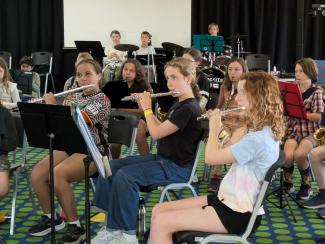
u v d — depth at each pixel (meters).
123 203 2.59
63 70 8.94
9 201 3.68
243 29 8.73
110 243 2.60
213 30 8.33
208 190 3.89
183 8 8.80
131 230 2.61
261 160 2.04
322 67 5.40
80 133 2.32
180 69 2.73
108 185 2.76
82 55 4.65
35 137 2.59
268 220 3.35
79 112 2.24
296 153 3.56
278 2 8.58
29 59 6.73
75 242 2.89
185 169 2.72
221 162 2.06
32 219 3.34
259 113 2.04
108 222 2.64
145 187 2.66
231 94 3.93
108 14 8.80
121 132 3.04
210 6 8.82
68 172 2.86
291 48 8.70
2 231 3.15
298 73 3.70
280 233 3.13
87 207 2.43
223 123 2.50
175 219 2.08
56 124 2.48
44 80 8.70
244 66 3.96
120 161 2.84
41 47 8.91
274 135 2.05
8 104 3.94
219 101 4.21
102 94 3.07
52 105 2.45
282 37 8.63
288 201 3.59
